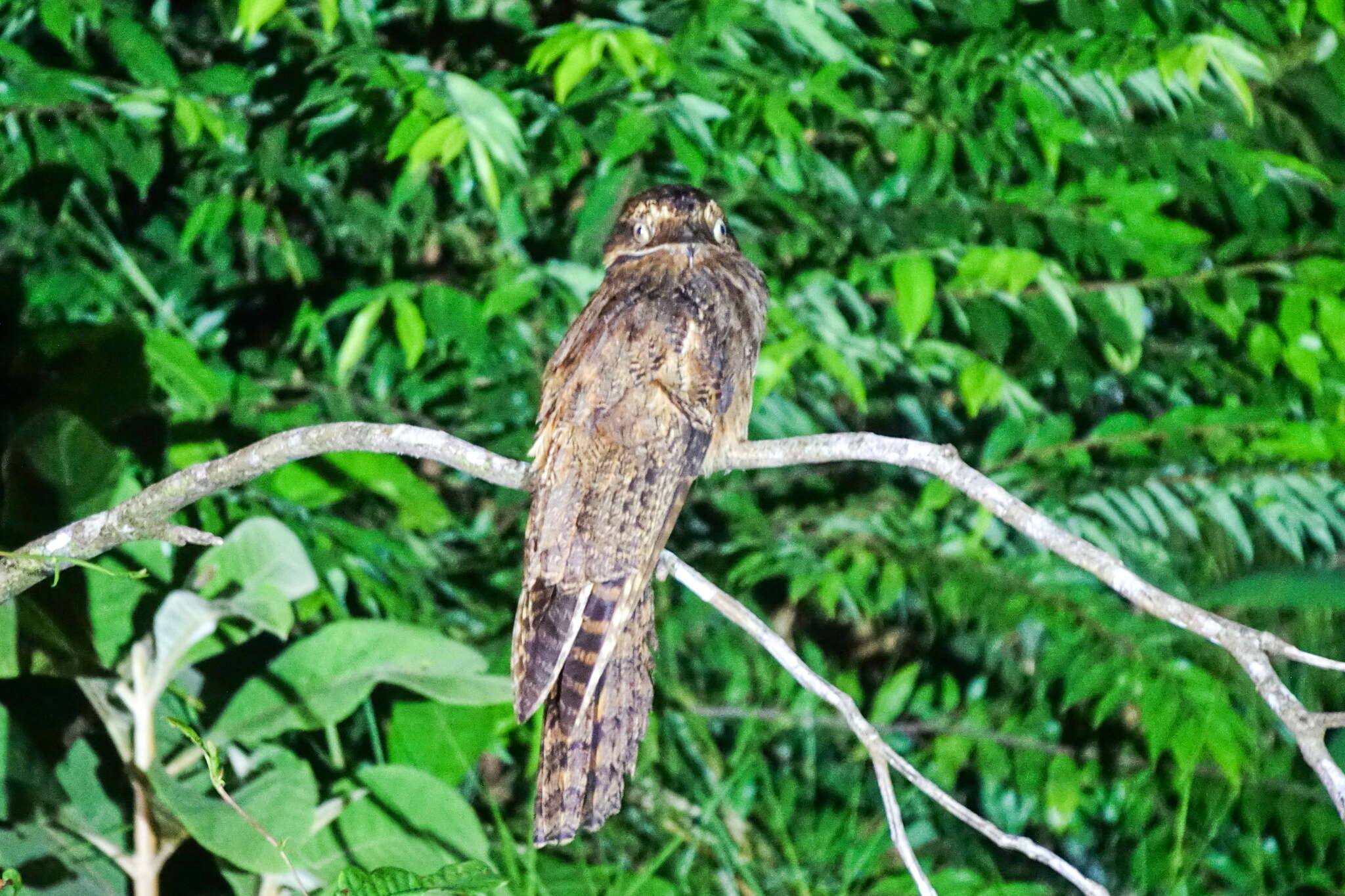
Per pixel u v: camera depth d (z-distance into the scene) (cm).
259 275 1163
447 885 720
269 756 883
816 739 1166
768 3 941
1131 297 1024
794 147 981
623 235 785
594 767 652
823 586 1084
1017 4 1090
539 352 1084
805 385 1122
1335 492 1088
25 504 872
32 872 852
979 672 1287
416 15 1127
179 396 1006
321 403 1107
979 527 1080
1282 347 1026
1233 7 1022
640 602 677
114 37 972
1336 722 547
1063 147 1055
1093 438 1063
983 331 1051
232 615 880
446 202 1147
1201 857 1125
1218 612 1171
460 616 1100
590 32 876
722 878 1030
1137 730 1210
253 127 1081
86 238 1109
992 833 598
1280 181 1098
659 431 685
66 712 940
